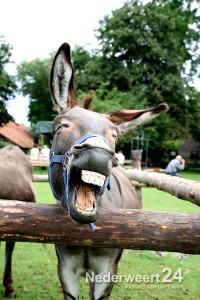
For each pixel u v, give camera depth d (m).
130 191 3.58
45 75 42.69
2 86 27.44
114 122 2.57
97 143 1.68
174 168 12.50
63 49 2.22
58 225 1.89
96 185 1.66
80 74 30.03
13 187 3.73
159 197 11.16
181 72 32.19
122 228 1.90
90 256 2.39
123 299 3.84
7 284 3.88
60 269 2.50
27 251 5.43
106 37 28.42
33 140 35.16
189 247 1.90
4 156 4.16
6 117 29.09
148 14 28.44
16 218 1.87
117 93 24.61
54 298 3.84
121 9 29.00
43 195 10.22
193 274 4.67
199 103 30.91
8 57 28.12
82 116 2.07
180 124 29.95
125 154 28.12
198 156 38.56
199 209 9.02
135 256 5.34
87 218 1.60
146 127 26.27
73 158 1.69
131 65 27.25
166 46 28.91
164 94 28.11
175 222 1.90
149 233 1.89
